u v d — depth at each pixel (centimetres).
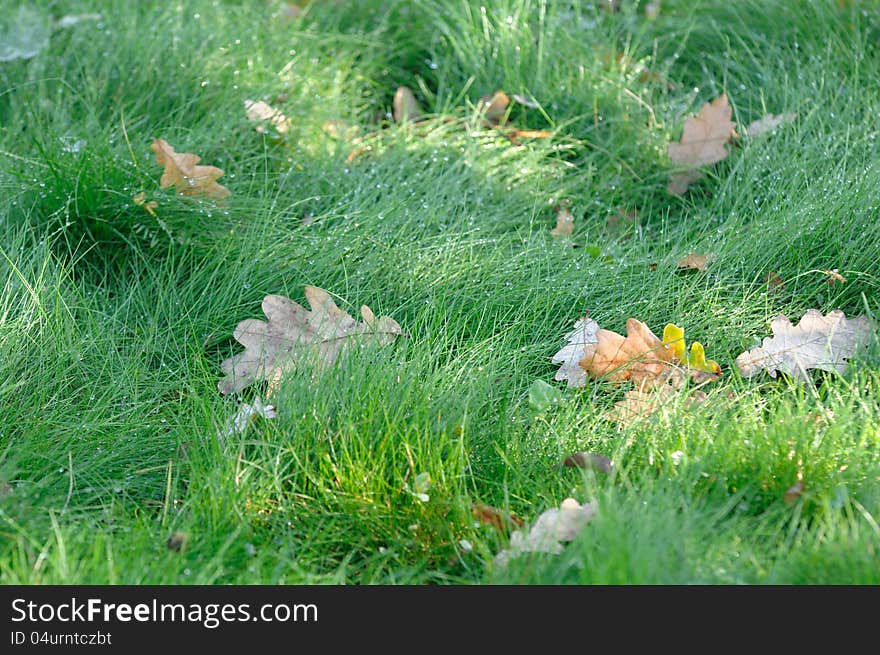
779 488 232
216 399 271
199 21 426
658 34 446
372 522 233
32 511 228
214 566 218
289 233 328
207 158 363
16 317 282
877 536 211
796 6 428
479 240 331
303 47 436
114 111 371
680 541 208
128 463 254
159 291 308
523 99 410
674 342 279
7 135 358
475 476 246
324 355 274
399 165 373
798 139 366
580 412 262
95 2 439
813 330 289
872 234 319
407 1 465
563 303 310
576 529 223
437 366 270
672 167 381
